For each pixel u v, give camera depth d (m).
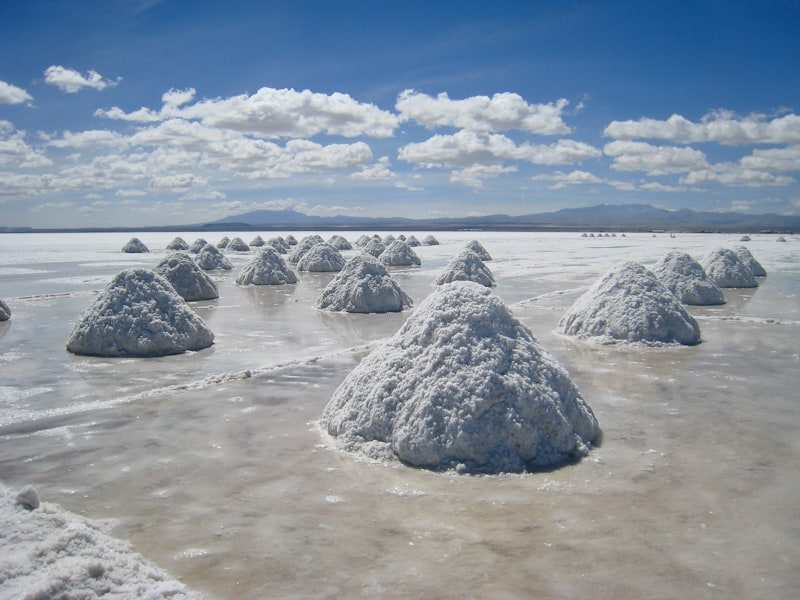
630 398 6.90
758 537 3.76
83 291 18.61
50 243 58.09
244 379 7.96
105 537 3.53
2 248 47.09
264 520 4.03
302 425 6.04
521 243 54.50
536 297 15.91
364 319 13.34
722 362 8.70
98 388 7.58
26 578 2.93
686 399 6.86
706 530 3.85
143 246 40.59
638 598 3.14
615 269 11.06
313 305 15.70
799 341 10.16
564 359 8.93
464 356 5.32
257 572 3.41
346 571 3.41
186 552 3.63
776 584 3.27
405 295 15.16
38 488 4.59
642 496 4.35
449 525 3.93
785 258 31.34
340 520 4.02
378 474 4.79
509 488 4.50
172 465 5.02
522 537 3.76
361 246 43.84
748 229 131.50
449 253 38.47
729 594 3.17
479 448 4.89
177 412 6.53
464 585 3.26
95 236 92.50
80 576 2.93
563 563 3.47
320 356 9.29
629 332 10.05
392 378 5.44
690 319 10.24
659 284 10.59
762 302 15.13
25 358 9.41
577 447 5.19
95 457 5.23
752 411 6.38
